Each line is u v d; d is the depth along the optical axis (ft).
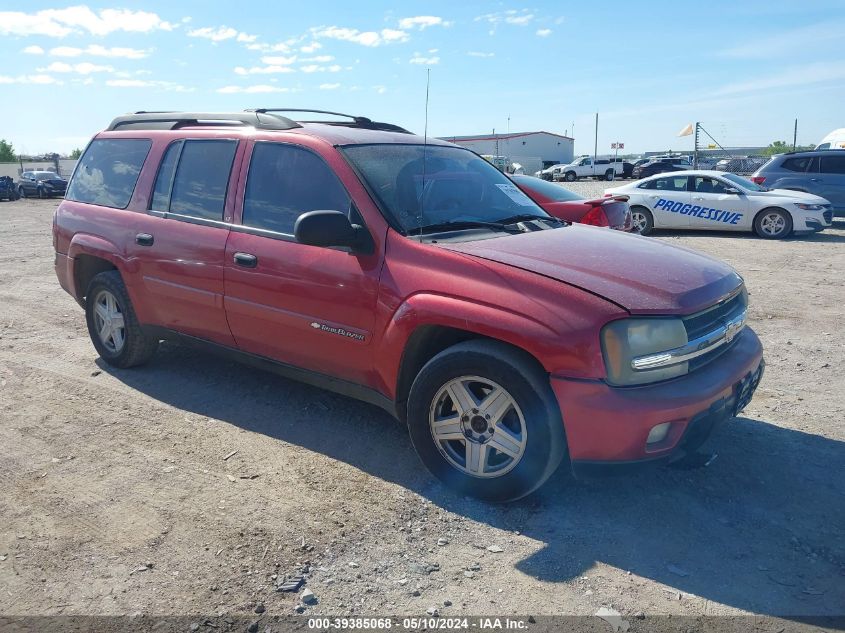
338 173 13.25
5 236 52.70
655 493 11.98
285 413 15.31
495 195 14.94
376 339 12.39
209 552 10.27
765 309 25.39
